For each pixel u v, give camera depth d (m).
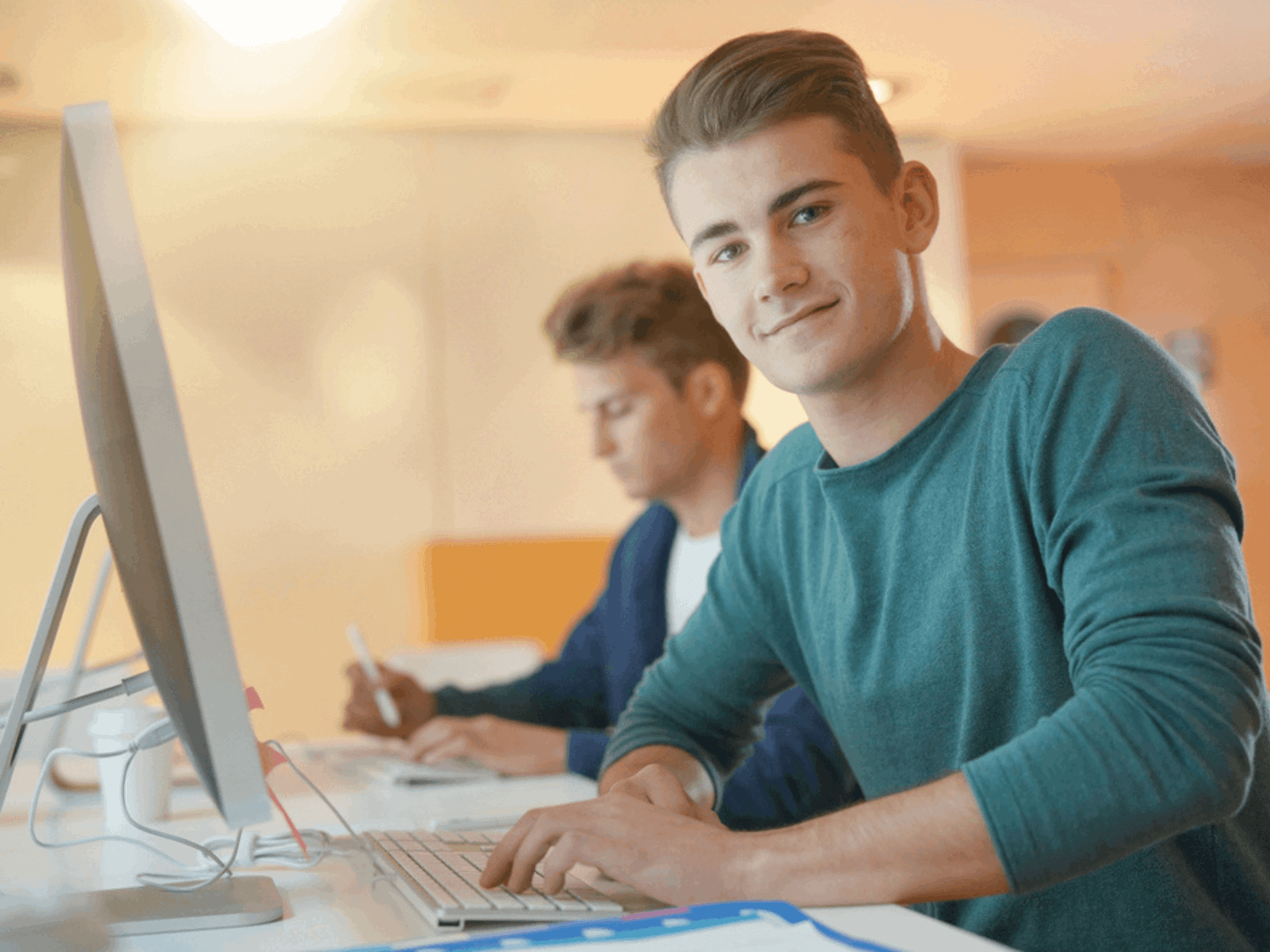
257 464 3.99
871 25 3.75
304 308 4.07
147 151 3.95
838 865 0.69
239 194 4.03
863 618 0.98
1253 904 0.87
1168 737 0.66
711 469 1.92
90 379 0.70
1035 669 0.87
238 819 0.55
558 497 4.24
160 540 0.55
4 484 3.71
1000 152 5.01
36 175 3.83
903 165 0.96
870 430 0.97
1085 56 4.04
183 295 3.95
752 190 0.90
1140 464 0.77
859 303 0.91
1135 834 0.66
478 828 1.11
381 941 0.68
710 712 1.17
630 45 3.72
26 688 0.83
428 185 4.21
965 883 0.68
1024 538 0.87
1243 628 0.70
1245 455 5.23
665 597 1.97
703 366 1.88
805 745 1.29
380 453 4.11
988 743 0.90
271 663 3.96
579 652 2.11
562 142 4.32
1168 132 4.83
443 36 3.58
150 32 3.43
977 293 5.01
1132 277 5.17
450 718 1.65
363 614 4.05
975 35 3.84
